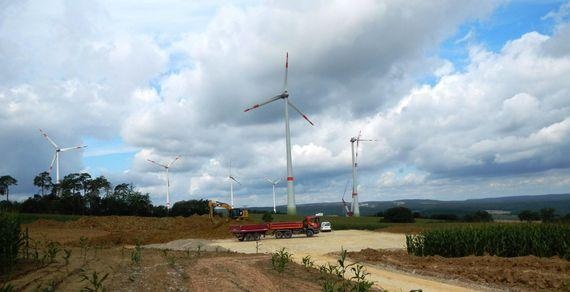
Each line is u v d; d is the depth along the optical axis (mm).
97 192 110062
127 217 79750
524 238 30484
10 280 17219
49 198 104688
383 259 30156
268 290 17062
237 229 54312
